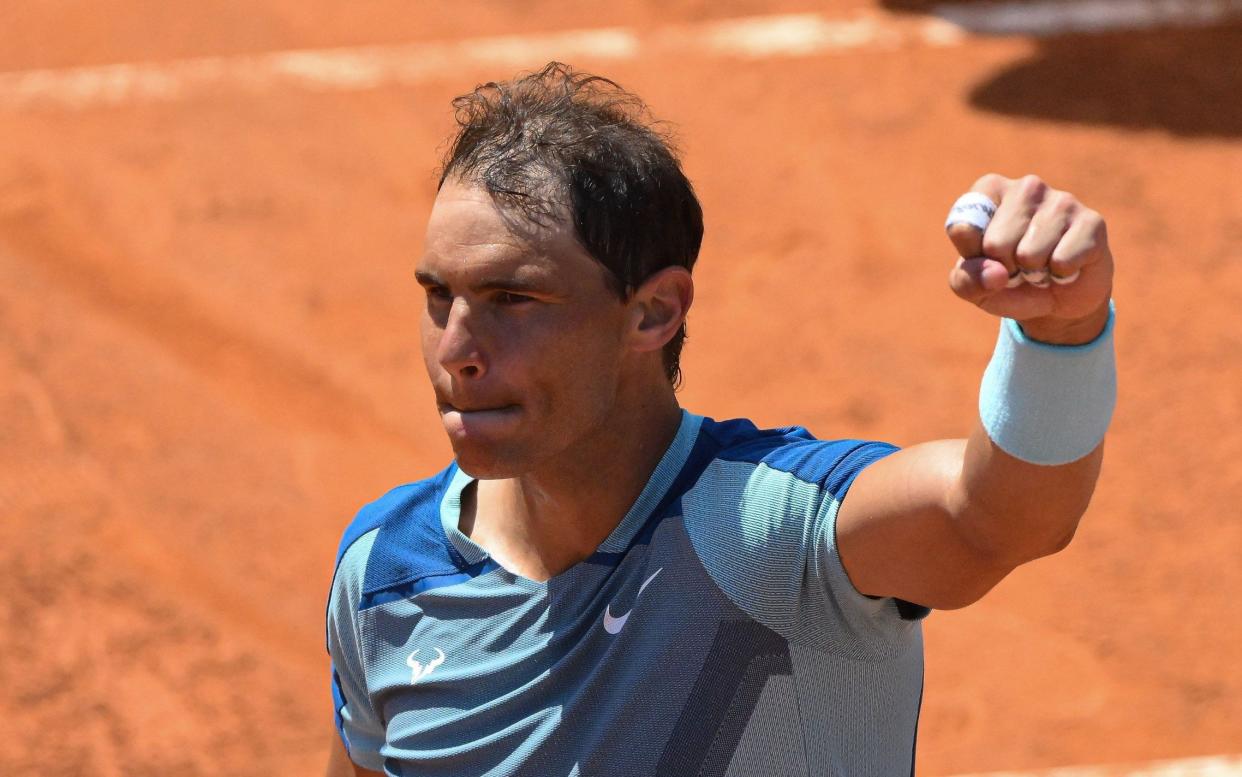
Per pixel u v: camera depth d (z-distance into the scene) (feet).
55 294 117.19
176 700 77.36
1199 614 82.84
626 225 21.35
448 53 163.53
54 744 74.02
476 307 21.21
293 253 125.70
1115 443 98.78
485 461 21.59
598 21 170.71
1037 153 136.36
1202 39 156.15
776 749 21.72
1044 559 88.22
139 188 134.00
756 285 120.37
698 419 23.70
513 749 22.85
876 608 21.20
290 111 150.10
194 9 170.91
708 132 143.95
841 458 21.13
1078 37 158.61
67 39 164.76
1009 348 18.07
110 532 90.58
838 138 141.59
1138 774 71.36
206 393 106.32
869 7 169.48
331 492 96.32
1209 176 130.41
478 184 21.27
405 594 24.02
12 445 97.96
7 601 83.30
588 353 21.39
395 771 24.52
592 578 22.72
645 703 21.85
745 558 21.24
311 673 80.28
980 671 79.10
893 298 117.80
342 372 110.42
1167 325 111.14
